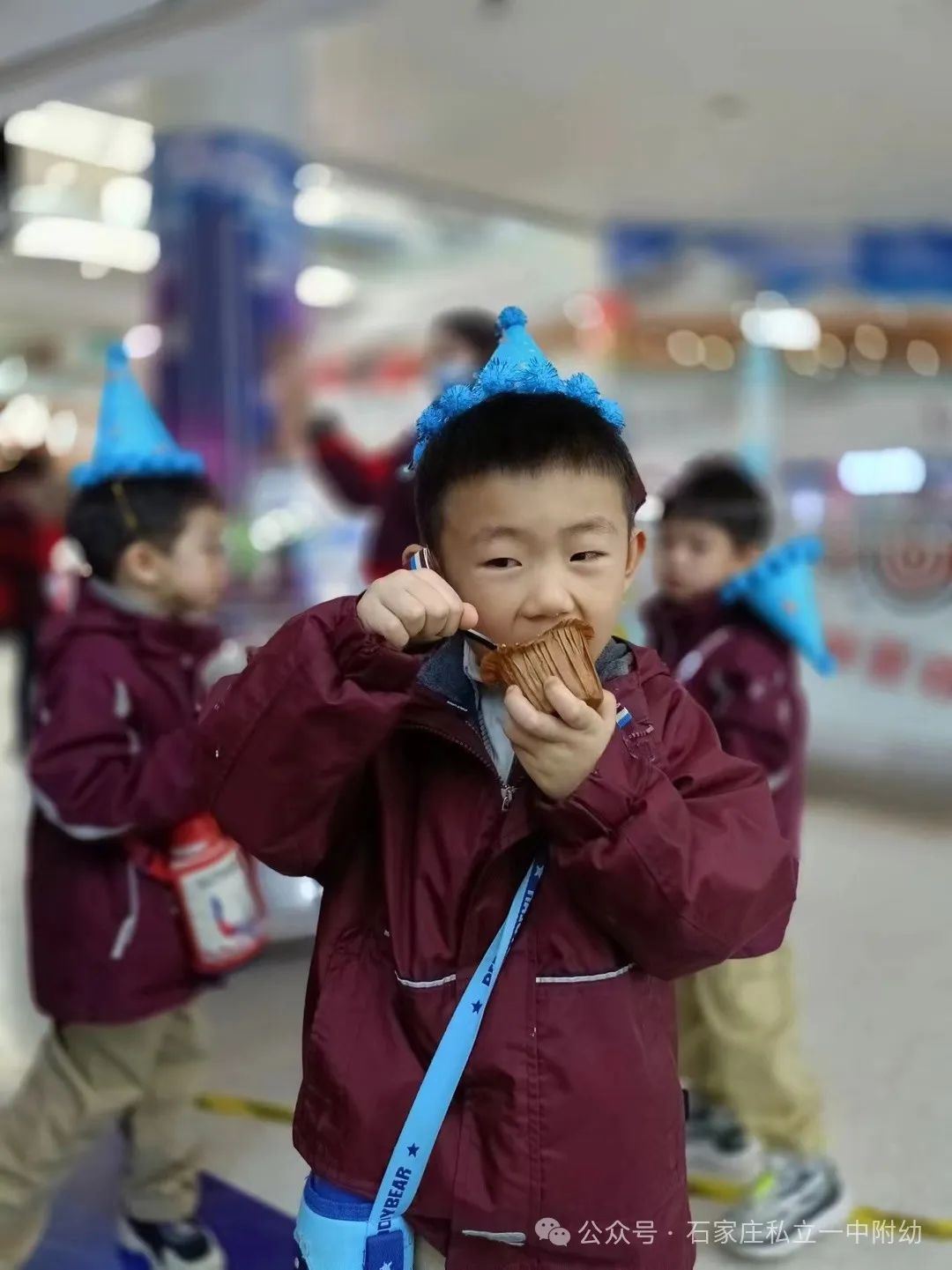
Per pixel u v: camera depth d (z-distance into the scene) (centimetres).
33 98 228
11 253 457
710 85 299
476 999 86
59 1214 169
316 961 95
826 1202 163
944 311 404
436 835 90
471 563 83
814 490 389
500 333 104
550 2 248
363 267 478
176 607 158
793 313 420
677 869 81
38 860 150
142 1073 151
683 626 182
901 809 349
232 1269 155
